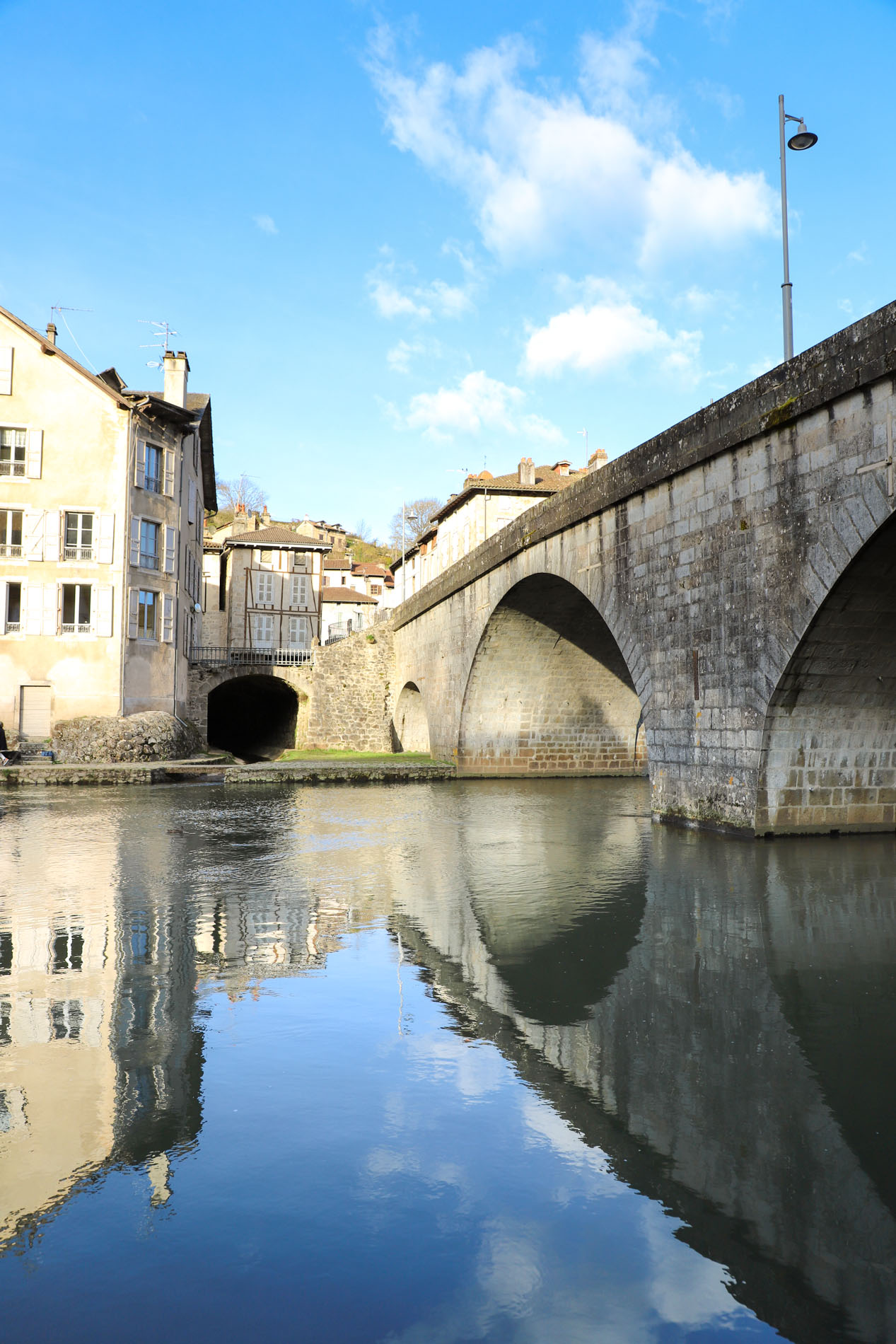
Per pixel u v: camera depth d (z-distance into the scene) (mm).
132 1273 3201
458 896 9758
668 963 7230
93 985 6559
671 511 14922
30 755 28141
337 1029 5699
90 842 13695
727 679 13375
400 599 65125
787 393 11570
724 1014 6047
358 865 11734
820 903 9258
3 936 7926
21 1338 2863
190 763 28203
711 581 13688
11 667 29531
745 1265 3281
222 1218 3555
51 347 30203
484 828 15727
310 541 56188
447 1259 3293
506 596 23500
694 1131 4387
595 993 6465
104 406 30641
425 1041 5484
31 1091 4730
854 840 12969
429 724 34469
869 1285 3201
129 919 8586
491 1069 5074
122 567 30359
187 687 36500
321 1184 3828
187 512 36281
